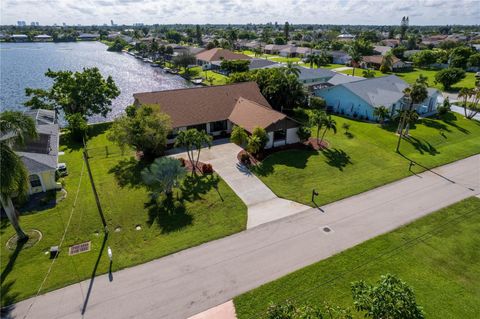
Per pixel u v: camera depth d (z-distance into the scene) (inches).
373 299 539.2
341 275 845.2
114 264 883.4
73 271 858.1
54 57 5915.4
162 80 3806.6
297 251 935.0
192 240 977.5
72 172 1412.4
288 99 2183.8
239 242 970.7
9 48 7598.4
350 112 2267.5
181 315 733.3
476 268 878.4
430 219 1092.5
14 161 872.3
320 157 1555.1
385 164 1504.7
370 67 4475.9
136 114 1510.8
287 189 1270.9
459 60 4133.9
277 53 5861.2
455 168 1481.3
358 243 970.7
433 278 839.7
